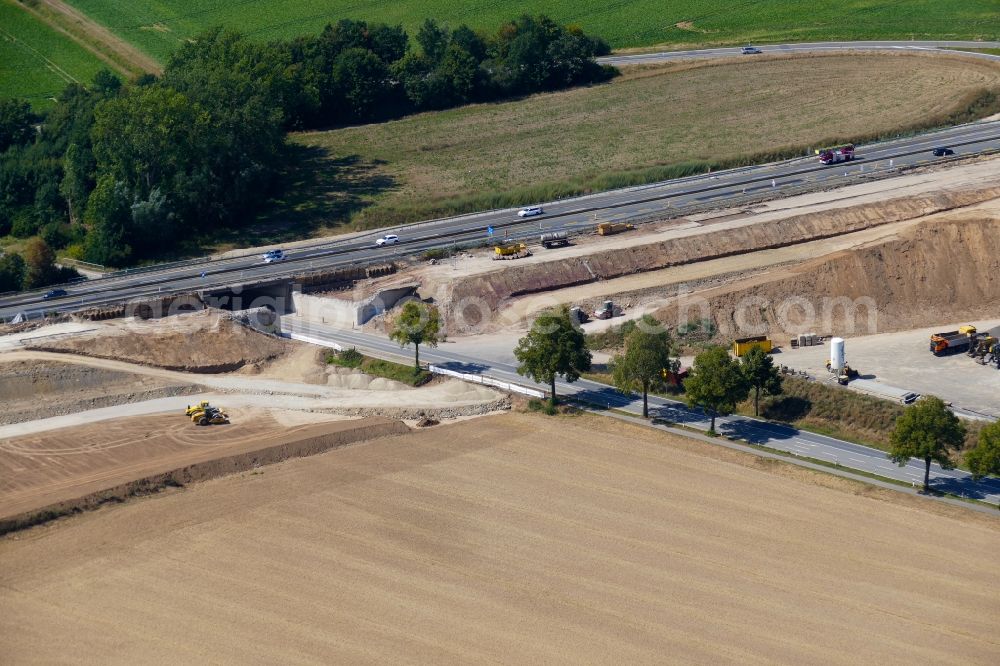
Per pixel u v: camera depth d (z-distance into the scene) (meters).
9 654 101.50
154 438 138.75
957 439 125.12
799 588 109.25
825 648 101.06
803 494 125.38
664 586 109.69
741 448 135.75
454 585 110.06
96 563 114.38
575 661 99.62
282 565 113.50
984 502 123.56
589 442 137.38
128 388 150.75
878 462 132.50
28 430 140.12
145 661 100.31
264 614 106.12
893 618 104.88
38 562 114.56
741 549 115.44
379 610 106.50
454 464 132.62
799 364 154.12
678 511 122.31
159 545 117.12
